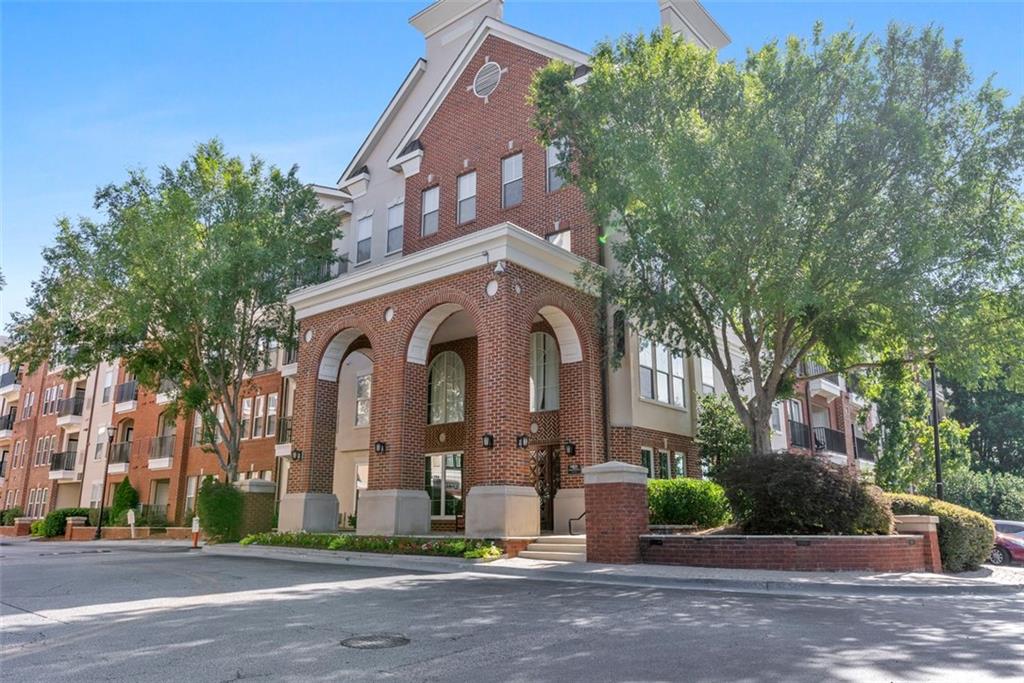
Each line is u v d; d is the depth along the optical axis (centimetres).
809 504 1402
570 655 641
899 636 729
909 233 1411
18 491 4566
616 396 1991
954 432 2880
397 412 1852
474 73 2491
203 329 2372
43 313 2348
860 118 1458
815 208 1478
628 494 1420
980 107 1499
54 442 4362
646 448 2022
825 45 1499
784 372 1722
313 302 2170
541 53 2323
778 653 646
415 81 2820
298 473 2055
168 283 2222
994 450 4675
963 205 1496
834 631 755
